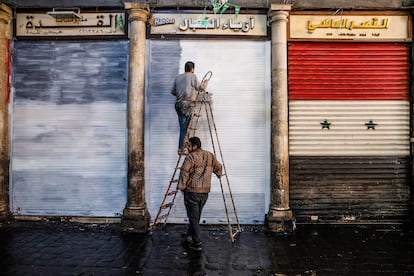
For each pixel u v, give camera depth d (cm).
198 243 556
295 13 709
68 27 717
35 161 718
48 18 718
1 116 701
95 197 715
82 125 717
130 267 492
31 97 719
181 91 657
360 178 709
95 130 716
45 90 718
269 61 707
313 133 709
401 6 695
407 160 711
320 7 698
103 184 713
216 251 559
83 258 523
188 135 643
